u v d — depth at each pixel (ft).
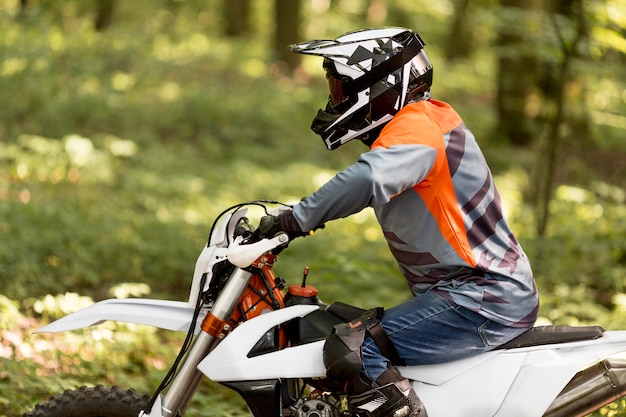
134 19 91.86
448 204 11.75
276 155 50.75
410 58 12.16
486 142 53.36
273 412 12.03
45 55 48.11
